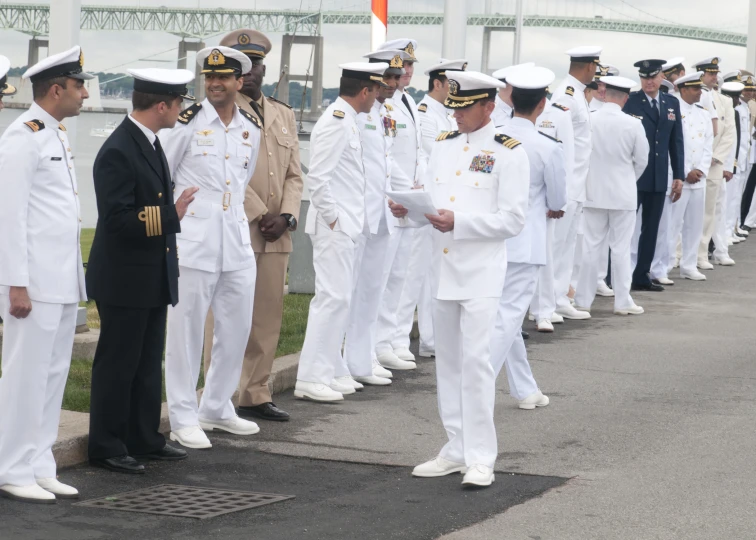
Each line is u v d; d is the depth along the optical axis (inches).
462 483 360.5
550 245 652.7
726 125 944.3
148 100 369.4
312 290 754.8
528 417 461.1
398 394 508.1
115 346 372.5
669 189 834.8
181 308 407.2
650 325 691.4
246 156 418.0
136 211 364.2
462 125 370.3
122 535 307.7
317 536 309.9
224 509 334.6
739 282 886.4
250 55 438.6
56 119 344.5
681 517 330.6
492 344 434.6
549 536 312.3
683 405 483.2
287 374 512.4
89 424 381.7
